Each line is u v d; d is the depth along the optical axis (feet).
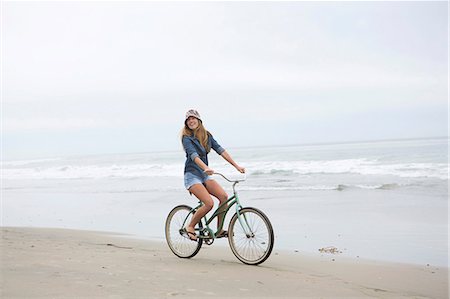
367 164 72.79
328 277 16.06
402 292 14.47
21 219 38.09
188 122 18.28
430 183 49.06
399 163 71.20
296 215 33.22
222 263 18.06
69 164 153.69
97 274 15.24
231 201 18.48
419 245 22.61
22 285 13.55
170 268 16.66
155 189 57.00
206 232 18.62
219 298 12.73
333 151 118.73
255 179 63.00
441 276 16.76
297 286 14.32
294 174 67.15
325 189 48.80
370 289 14.47
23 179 100.12
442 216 30.68
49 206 46.32
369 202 38.29
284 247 22.80
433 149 95.14
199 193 18.06
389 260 19.63
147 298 12.42
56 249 21.53
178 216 19.98
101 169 111.34
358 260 19.65
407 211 33.17
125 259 18.69
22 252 20.31
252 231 17.85
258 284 14.42
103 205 44.55
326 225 28.94
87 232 29.30
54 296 12.42
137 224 32.32
